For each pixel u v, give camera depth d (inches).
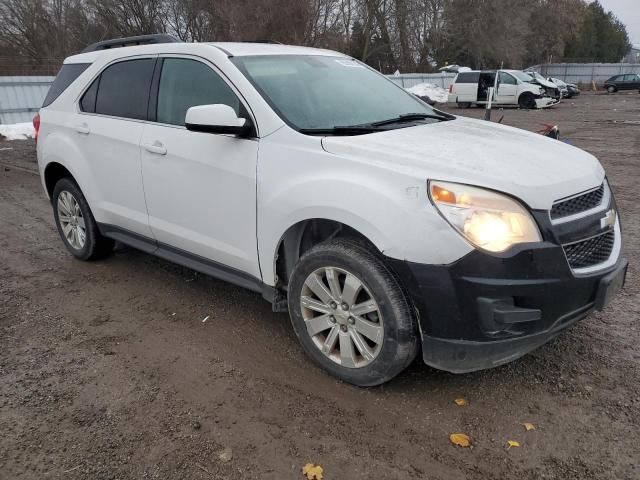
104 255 203.9
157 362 134.9
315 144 123.5
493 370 128.2
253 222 133.8
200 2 1107.3
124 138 165.8
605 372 126.3
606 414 111.8
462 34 1651.1
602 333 144.3
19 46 1338.6
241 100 137.4
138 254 212.2
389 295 111.0
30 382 126.6
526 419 111.0
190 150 145.8
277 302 137.4
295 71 150.7
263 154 130.3
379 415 113.2
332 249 117.7
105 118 175.5
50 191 210.1
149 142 157.6
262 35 925.8
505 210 104.0
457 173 107.5
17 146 534.3
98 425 111.4
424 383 123.8
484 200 104.2
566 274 107.1
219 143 139.4
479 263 103.2
